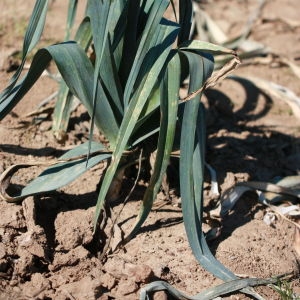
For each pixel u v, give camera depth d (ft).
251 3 21.62
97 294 11.15
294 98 16.81
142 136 12.23
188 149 11.64
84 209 12.58
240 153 14.93
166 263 11.83
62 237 11.85
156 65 11.37
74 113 14.85
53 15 19.44
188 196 11.72
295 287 12.08
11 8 19.44
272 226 13.19
